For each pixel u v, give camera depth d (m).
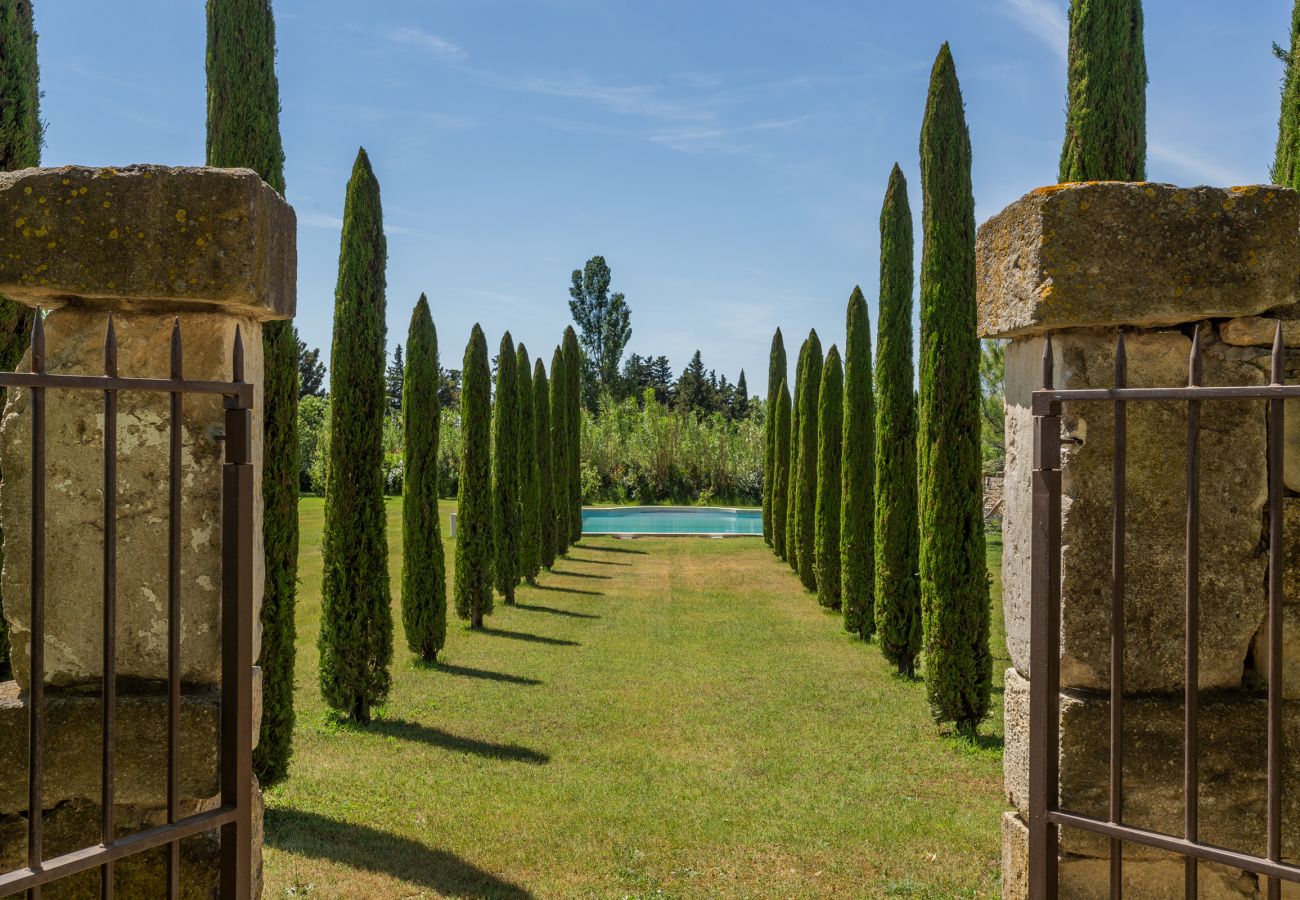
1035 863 2.82
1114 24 7.36
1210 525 3.09
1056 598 2.78
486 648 14.04
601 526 38.66
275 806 7.01
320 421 50.19
